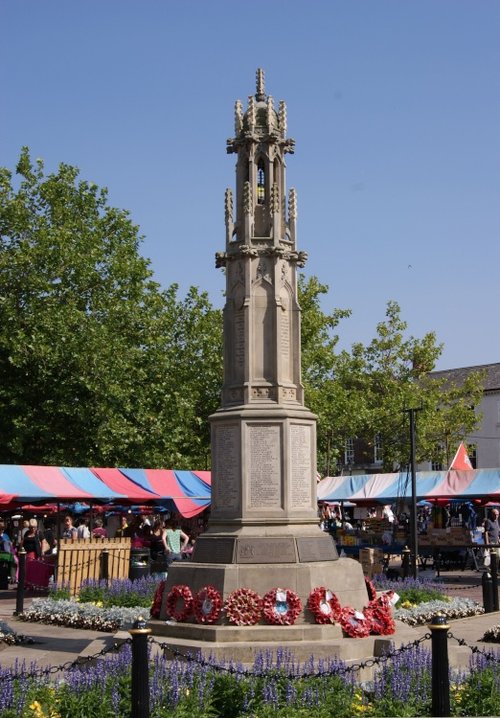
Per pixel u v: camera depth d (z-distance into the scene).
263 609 11.92
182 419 37.06
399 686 8.57
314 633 11.77
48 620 16.64
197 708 8.08
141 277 38.03
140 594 16.81
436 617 7.91
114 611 15.65
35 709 7.91
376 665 11.02
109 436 33.78
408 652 9.96
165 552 24.34
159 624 12.32
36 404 34.03
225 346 13.91
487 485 28.16
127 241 38.91
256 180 14.27
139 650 7.64
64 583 19.58
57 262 35.56
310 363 42.56
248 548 12.55
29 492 23.34
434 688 7.77
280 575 12.31
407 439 49.66
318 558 12.80
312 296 43.62
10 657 12.62
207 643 11.44
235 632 11.70
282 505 12.95
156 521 29.52
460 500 31.12
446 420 51.78
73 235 36.78
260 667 9.20
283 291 13.91
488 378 65.00
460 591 22.06
